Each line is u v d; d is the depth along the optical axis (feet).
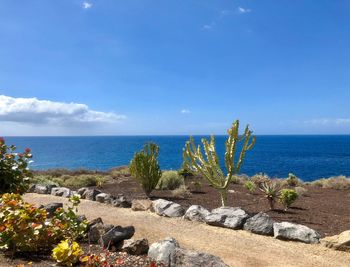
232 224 25.76
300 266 18.31
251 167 170.19
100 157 276.41
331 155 291.79
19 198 18.89
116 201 34.86
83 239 19.65
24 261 15.53
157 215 30.14
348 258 19.75
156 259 17.07
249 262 18.70
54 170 78.64
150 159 43.06
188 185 53.78
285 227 23.58
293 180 62.69
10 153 23.50
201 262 15.30
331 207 36.42
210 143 34.22
